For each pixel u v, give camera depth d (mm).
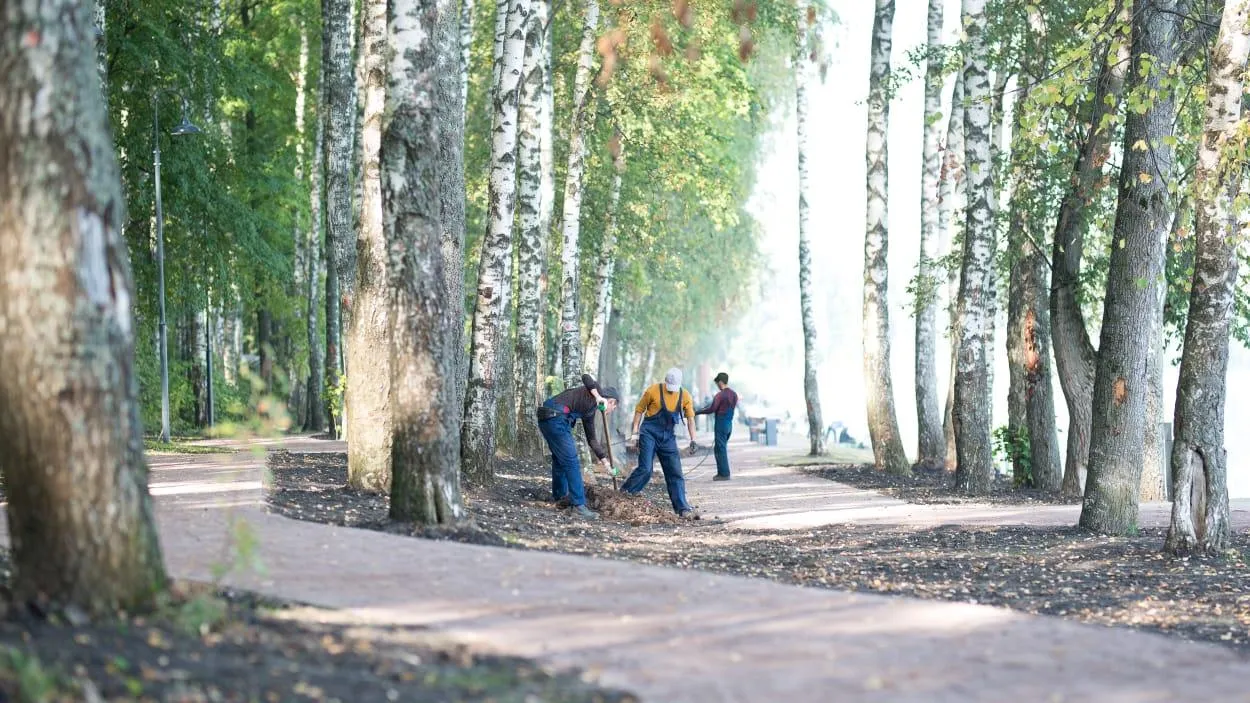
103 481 6836
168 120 31672
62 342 6703
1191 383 14234
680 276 44406
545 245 31734
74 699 5246
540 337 34250
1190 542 14125
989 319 27078
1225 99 14234
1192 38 18031
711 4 26703
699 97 32625
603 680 6426
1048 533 16297
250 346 58562
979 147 23062
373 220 15828
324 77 40750
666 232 38188
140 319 33344
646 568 10109
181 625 6750
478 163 36062
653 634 7594
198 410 42094
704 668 6777
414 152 11945
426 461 11945
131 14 29078
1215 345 14227
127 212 29906
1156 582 12211
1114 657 7629
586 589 8953
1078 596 11258
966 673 6906
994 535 16062
